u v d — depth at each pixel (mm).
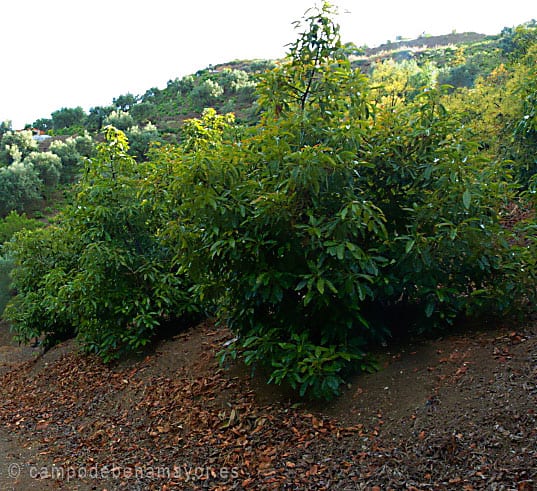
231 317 4328
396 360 3895
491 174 4062
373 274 3607
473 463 2734
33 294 7797
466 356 3645
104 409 5027
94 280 5695
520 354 3463
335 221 3369
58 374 6602
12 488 3744
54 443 4578
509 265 3768
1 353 10414
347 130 3699
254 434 3670
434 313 3947
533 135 5926
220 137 5898
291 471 3148
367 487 2797
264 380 4344
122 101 30797
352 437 3295
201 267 4168
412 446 3020
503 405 3059
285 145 3510
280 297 3582
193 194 3635
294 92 4141
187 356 5418
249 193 3627
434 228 3713
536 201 4422
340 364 3600
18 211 20547
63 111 31766
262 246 3662
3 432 5137
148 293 5887
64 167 23344
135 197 5820
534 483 2455
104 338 5969
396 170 3889
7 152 23719
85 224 5969
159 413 4469
